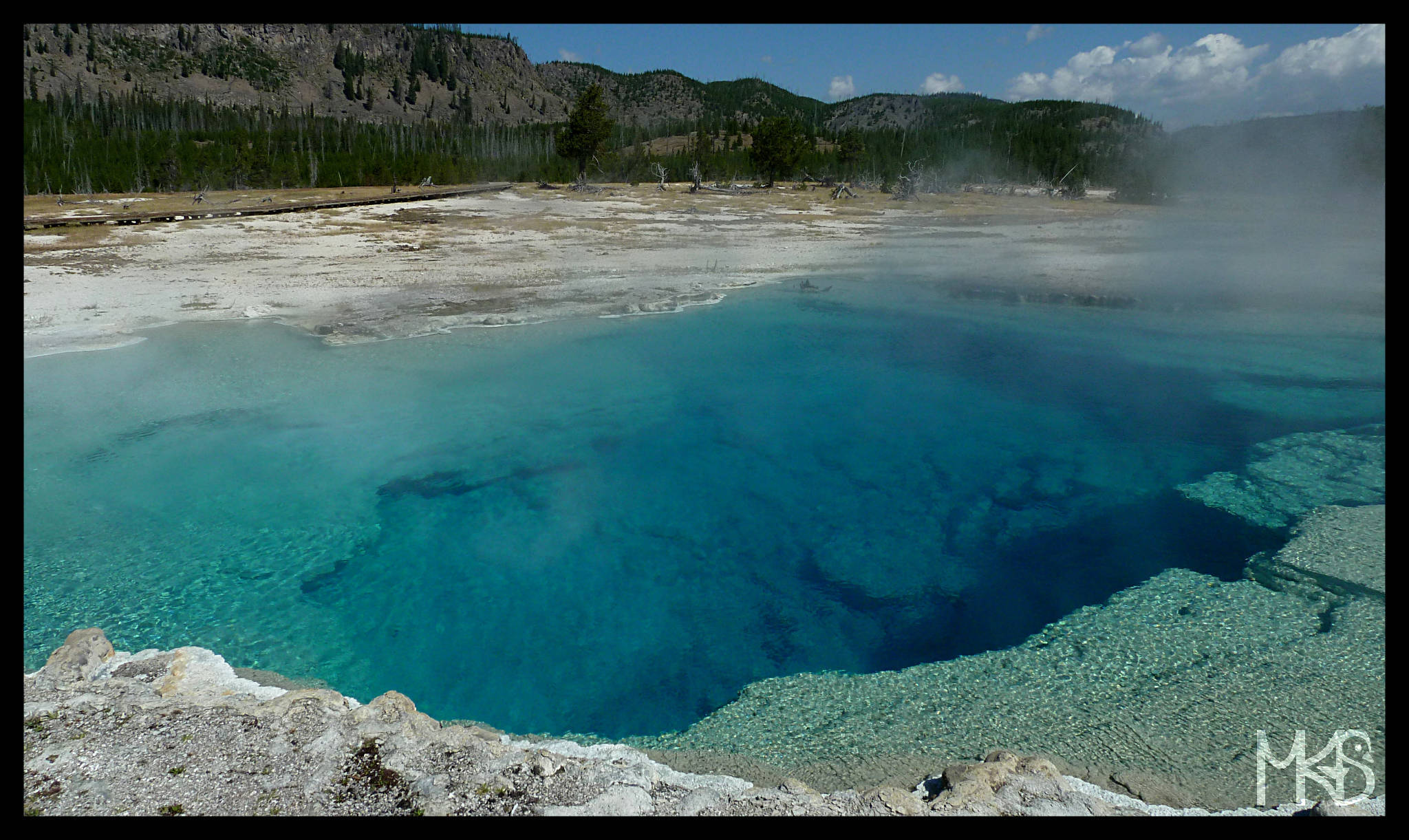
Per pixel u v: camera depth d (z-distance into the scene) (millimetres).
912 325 18750
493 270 24078
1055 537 9031
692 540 9188
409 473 10711
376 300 19375
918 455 11508
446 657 7023
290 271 22922
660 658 7016
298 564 8414
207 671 5895
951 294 22078
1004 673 6109
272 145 81875
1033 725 5418
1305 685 5703
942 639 7191
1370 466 10242
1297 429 11977
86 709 4883
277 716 4770
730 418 12930
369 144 93625
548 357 15695
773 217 41344
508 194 53844
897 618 7594
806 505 10047
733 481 10719
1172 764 4914
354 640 7195
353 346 15719
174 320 16953
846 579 8367
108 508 9305
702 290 21828
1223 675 5891
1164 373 15047
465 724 5492
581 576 8430
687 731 5523
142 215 33625
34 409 12070
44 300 18094
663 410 13219
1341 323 18609
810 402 13617
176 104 126000
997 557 8672
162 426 11719
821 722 5594
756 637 7336
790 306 20516
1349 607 6668
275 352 15125
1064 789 4387
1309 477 9930
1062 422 12641
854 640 7250
